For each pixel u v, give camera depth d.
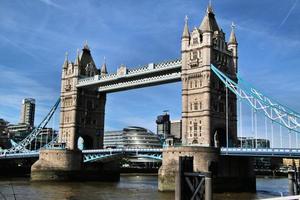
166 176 89.50
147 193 85.38
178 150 90.19
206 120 99.50
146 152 113.75
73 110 140.38
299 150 81.25
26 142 151.50
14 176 143.38
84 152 128.12
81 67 144.25
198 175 31.50
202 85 102.31
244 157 100.69
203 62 102.62
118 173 139.88
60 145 137.38
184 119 104.44
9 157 141.62
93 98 146.38
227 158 96.25
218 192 91.31
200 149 89.62
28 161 157.62
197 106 102.75
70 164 124.50
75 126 139.38
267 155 85.25
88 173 129.75
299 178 54.78
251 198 78.25
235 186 96.62
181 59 108.81
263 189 104.06
